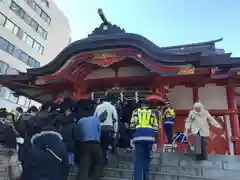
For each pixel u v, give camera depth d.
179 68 8.52
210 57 8.84
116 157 6.50
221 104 10.09
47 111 5.70
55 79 10.27
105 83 10.88
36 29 33.84
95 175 4.86
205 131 5.82
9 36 28.69
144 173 5.00
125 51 9.11
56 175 3.76
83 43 9.38
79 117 5.87
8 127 6.25
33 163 3.73
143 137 5.12
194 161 5.77
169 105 8.42
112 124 5.84
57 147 3.94
